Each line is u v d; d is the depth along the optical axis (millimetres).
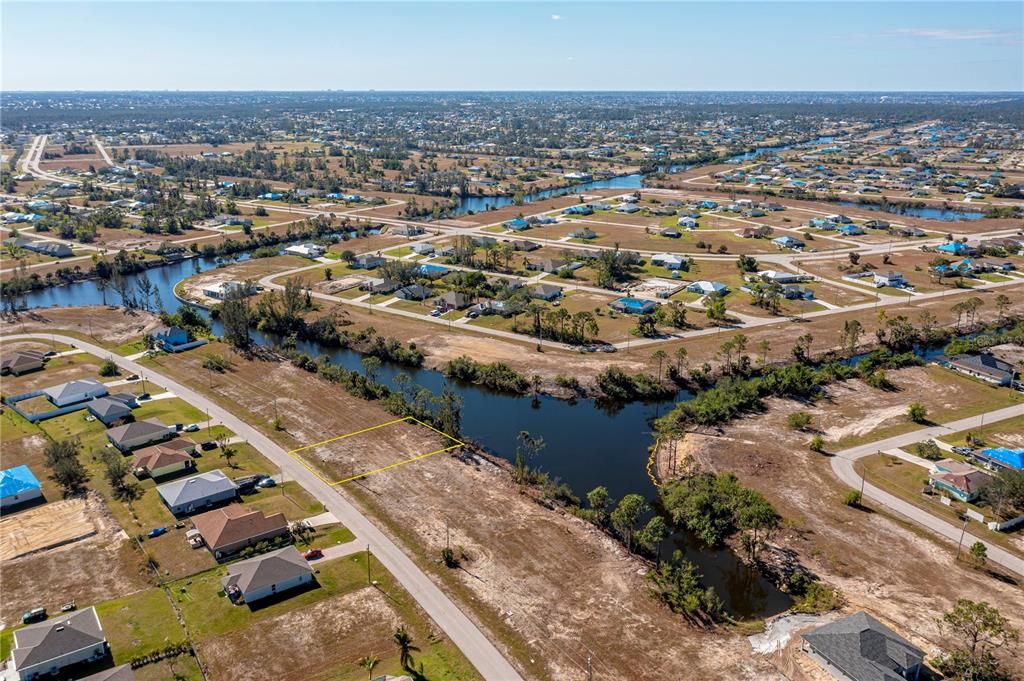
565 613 75188
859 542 86688
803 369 132750
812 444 108312
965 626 67938
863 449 108125
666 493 98000
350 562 82875
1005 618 72312
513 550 85562
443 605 76125
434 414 120812
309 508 93750
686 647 70625
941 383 131750
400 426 117812
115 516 92438
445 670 67250
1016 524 89125
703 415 118312
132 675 64438
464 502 95812
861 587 79062
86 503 95562
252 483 98750
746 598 78562
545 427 120750
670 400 131625
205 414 121562
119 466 98188
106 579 80375
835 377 134875
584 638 71750
